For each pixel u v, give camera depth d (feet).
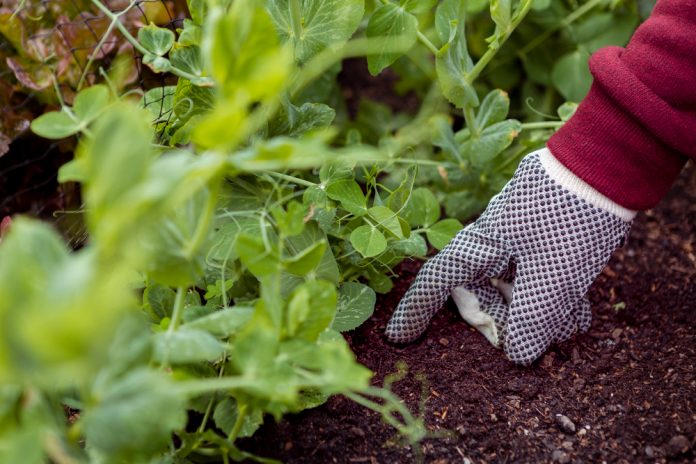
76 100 3.11
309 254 3.00
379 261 4.33
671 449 3.59
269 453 3.54
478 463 3.56
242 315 3.00
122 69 4.74
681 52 3.37
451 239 4.34
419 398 3.88
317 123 4.30
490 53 4.40
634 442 3.67
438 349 4.24
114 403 2.33
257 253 2.99
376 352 4.21
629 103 3.42
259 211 3.58
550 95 6.14
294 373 2.80
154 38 3.79
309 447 3.57
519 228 3.83
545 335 3.94
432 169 5.10
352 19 4.10
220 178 2.59
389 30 4.22
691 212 5.59
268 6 4.02
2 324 2.06
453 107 5.98
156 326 3.39
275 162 2.47
